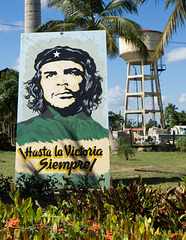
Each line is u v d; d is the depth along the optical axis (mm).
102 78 9484
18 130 9414
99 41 9633
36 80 9648
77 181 9031
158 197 3807
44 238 2396
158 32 43250
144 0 12711
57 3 19922
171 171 13547
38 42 9797
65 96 9453
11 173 12891
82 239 2508
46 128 9344
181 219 3312
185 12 11484
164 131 54250
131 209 3576
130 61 50219
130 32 19312
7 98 40125
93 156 9117
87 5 20297
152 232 2600
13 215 2887
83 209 3021
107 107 9328
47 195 7961
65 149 9195
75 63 9617
